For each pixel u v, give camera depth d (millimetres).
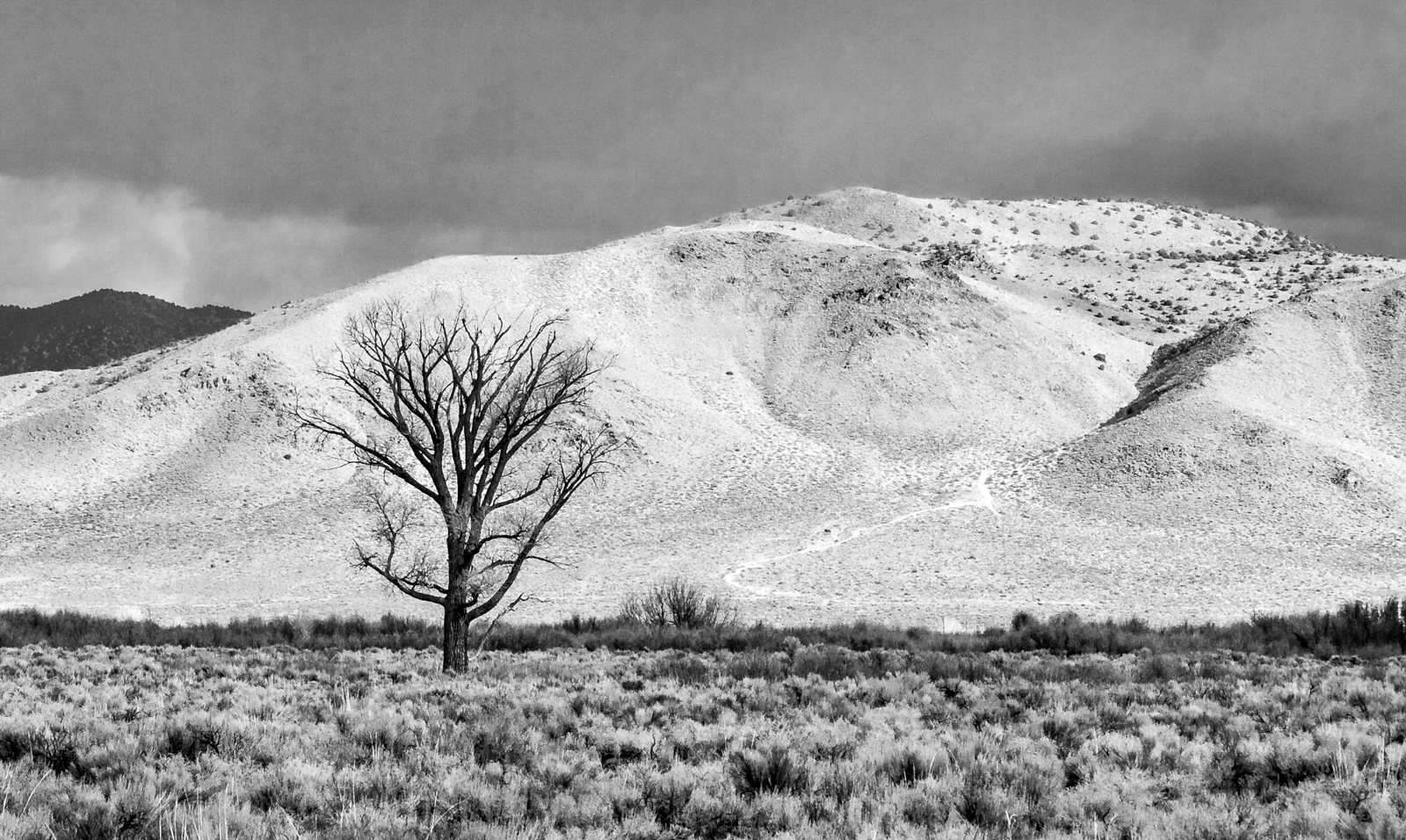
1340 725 18188
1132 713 19359
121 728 15766
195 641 42844
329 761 13977
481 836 10492
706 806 11602
